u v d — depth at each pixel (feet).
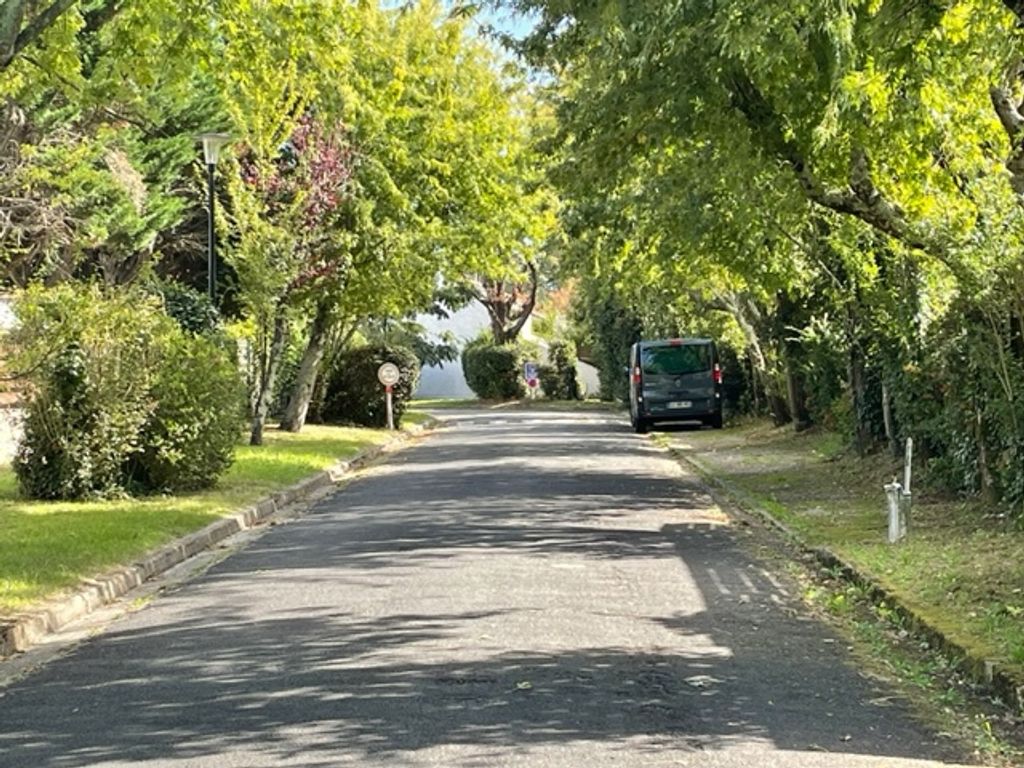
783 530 44.39
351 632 28.37
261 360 83.41
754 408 112.78
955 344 44.34
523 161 92.43
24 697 23.90
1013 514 40.60
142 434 54.44
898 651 26.84
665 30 38.91
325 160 82.53
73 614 31.81
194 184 92.99
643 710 21.93
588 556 39.27
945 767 19.02
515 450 87.56
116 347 52.37
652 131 45.29
